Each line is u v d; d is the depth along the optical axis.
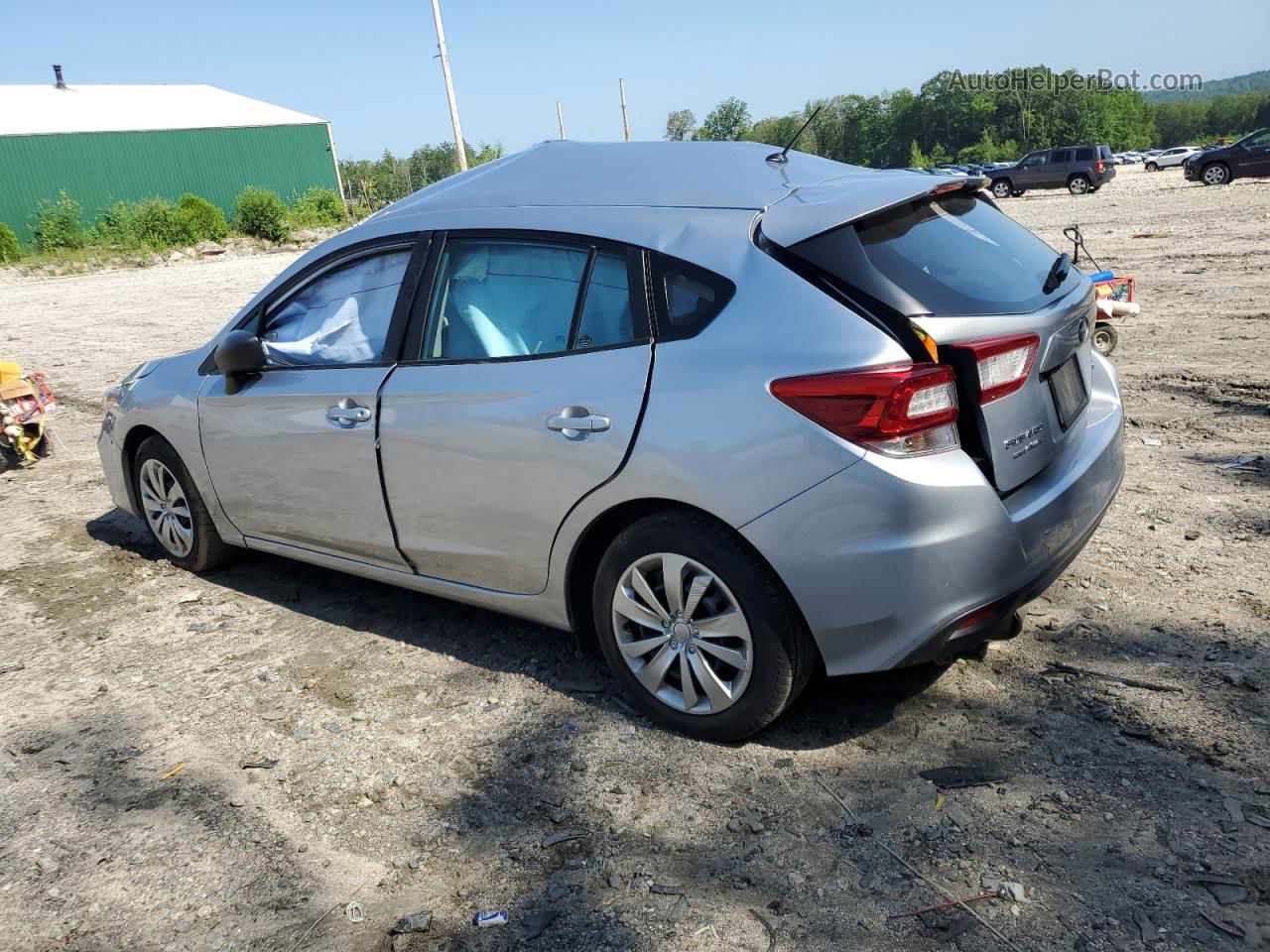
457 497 3.46
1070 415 3.25
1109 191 32.50
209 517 4.65
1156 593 3.87
